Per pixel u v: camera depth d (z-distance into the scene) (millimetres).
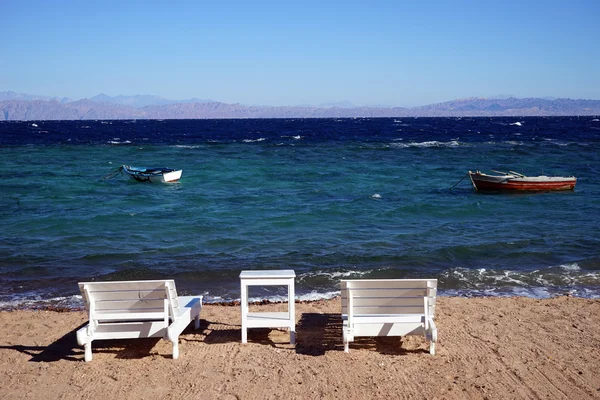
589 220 17922
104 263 12906
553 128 107188
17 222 17844
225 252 13812
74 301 10203
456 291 10664
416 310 6871
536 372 6270
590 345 7070
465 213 19438
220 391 5926
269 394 5840
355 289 6824
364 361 6648
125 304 6855
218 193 25297
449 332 7617
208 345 7273
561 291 10586
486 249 13828
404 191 25656
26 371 6559
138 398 5805
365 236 15570
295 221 17906
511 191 24953
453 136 76438
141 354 7008
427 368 6418
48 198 23859
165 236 15727
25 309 9695
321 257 13203
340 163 38531
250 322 7188
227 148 54219
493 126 126062
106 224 17578
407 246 14273
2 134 93250
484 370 6340
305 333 7719
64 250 14141
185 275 11875
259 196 24078
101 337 6730
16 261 13055
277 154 46469
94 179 30812
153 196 24469
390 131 99375
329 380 6137
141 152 49719
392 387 5949
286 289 10781
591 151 45844
